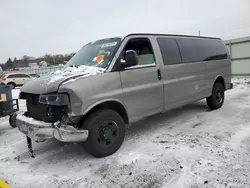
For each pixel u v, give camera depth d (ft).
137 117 13.05
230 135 13.48
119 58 12.26
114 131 11.93
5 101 16.99
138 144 13.20
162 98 14.42
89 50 14.15
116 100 11.78
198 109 20.79
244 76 41.24
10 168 11.32
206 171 9.70
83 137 10.60
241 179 8.95
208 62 18.66
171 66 15.02
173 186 8.84
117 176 9.86
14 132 17.51
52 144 14.30
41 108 11.34
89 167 10.91
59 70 13.32
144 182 9.26
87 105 10.57
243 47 40.63
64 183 9.66
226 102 23.02
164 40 15.24
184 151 11.69
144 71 13.26
